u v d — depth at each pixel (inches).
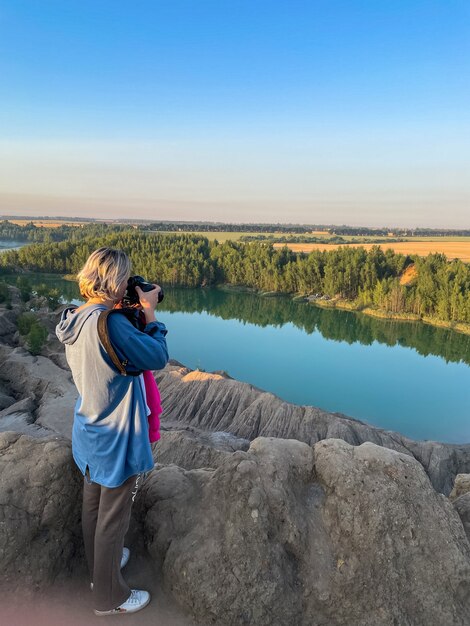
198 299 5757.9
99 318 122.5
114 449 134.9
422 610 164.6
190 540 171.9
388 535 174.1
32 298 4025.6
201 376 1887.3
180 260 6761.8
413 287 4921.3
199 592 157.5
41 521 165.9
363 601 163.8
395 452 202.4
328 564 171.2
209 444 1353.3
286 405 1652.3
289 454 203.2
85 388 130.3
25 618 149.5
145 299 132.3
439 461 1389.0
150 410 148.3
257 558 164.4
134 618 154.9
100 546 143.6
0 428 1493.6
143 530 187.2
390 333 4116.6
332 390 2731.3
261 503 175.6
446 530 180.2
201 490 192.1
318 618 163.2
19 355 2127.2
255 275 6520.7
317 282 5890.8
